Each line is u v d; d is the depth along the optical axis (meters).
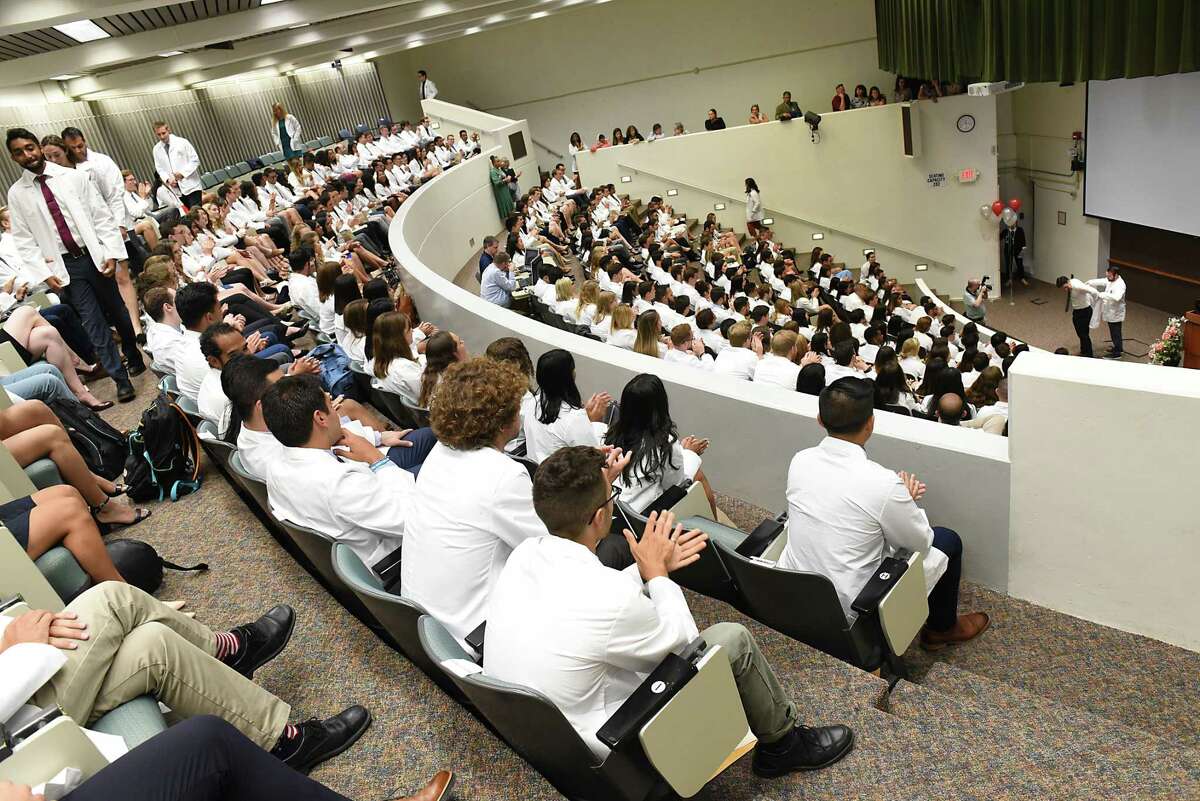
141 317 6.01
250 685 2.08
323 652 2.61
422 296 6.18
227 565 3.24
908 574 2.39
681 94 19.27
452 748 2.14
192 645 2.01
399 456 3.42
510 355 3.21
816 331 9.16
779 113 16.28
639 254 12.73
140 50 10.85
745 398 3.50
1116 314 12.75
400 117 21.92
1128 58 8.59
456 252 11.77
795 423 3.36
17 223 5.02
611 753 1.66
